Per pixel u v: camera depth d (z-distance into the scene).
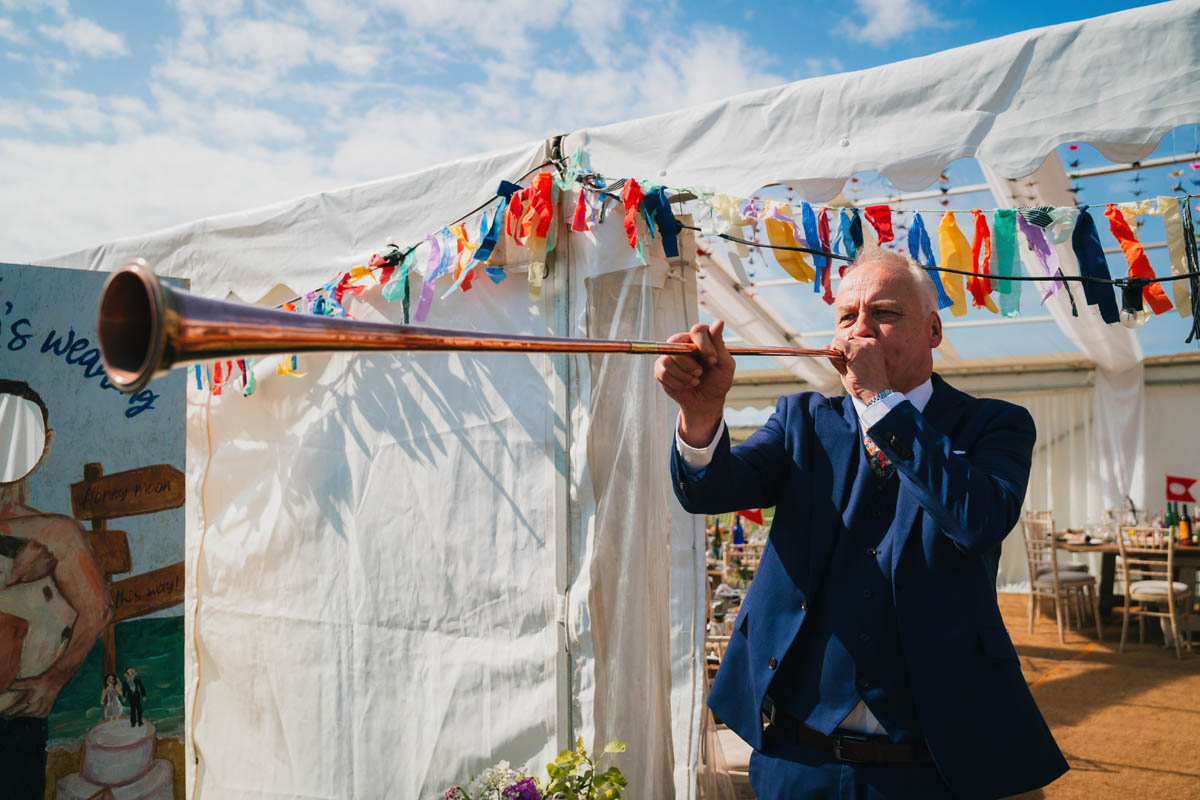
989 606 1.46
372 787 3.29
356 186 3.45
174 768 2.76
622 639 2.93
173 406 2.88
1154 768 4.29
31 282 2.71
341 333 0.64
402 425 3.38
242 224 3.67
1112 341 8.42
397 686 3.28
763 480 1.64
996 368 11.14
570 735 2.92
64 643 2.66
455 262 3.12
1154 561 7.17
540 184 2.97
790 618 1.53
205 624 3.77
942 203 5.09
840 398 1.70
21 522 2.64
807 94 2.67
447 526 3.24
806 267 2.72
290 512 3.61
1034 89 2.35
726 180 2.76
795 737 1.50
